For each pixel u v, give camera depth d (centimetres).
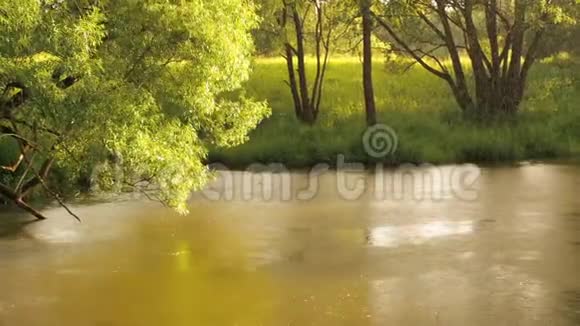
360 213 1622
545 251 1295
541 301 1048
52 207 1705
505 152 2334
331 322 979
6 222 1561
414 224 1511
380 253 1302
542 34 2777
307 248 1342
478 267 1210
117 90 1287
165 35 1304
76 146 1398
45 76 1236
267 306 1042
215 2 1321
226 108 1459
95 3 1317
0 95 1388
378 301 1058
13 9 1185
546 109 2858
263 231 1472
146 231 1480
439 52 4016
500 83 2758
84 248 1355
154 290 1118
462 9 2748
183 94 1346
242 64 1363
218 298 1080
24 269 1227
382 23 2745
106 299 1082
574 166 2200
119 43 1324
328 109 3077
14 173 1767
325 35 3300
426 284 1129
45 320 1002
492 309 1020
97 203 1736
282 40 2727
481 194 1803
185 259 1281
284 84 3481
